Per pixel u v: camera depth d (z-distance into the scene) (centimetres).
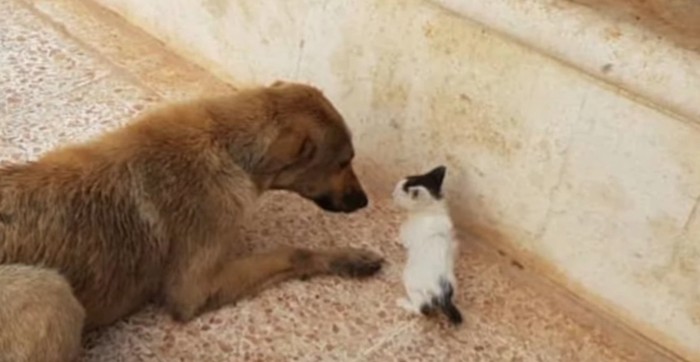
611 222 180
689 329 179
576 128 176
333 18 203
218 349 175
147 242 169
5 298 151
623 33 166
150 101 221
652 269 178
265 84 224
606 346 183
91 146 171
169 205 170
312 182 185
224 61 229
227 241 178
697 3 172
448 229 185
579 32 169
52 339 154
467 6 179
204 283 177
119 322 176
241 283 181
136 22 243
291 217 200
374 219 201
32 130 209
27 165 165
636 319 184
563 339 183
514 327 184
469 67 185
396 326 181
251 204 178
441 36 187
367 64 201
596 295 188
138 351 173
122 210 167
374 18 195
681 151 167
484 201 195
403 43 193
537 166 184
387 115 203
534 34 173
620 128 171
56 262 161
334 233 198
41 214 161
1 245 157
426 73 192
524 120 182
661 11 171
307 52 211
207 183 173
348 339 179
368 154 210
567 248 188
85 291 165
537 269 194
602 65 167
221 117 176
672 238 174
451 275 181
